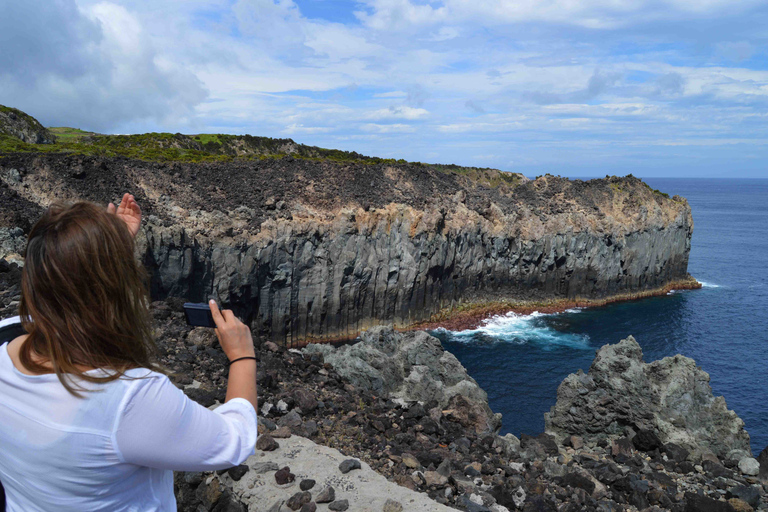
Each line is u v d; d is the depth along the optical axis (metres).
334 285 62.50
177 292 51.22
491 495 7.70
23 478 1.64
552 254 79.25
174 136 92.12
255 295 57.09
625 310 80.19
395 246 65.81
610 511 8.40
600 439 13.94
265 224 57.69
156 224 49.91
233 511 6.31
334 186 70.50
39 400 1.59
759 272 113.62
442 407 13.34
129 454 1.62
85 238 1.61
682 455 11.92
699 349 63.75
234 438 1.86
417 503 6.24
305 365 12.44
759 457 11.29
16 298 11.19
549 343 64.00
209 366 9.88
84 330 1.58
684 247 96.44
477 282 77.88
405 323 67.94
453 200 77.69
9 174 49.59
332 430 9.09
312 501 6.16
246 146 99.56
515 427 41.97
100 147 76.81
